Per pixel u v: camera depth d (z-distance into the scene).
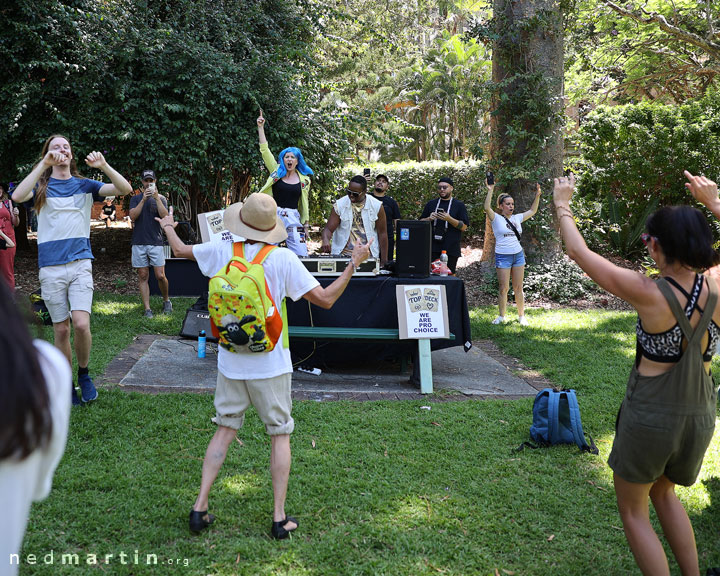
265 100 11.80
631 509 2.66
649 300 2.46
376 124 13.91
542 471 4.11
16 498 1.19
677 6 15.37
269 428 3.22
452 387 5.89
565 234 2.68
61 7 10.48
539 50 10.63
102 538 3.16
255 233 3.16
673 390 2.47
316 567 2.98
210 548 3.10
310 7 14.38
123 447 4.20
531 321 8.88
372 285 6.04
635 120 13.02
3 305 1.18
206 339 6.98
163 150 11.19
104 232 16.98
